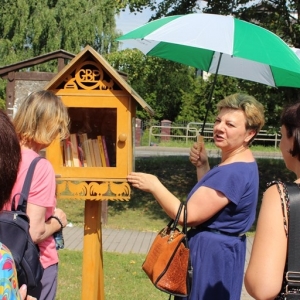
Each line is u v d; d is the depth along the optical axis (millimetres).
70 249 7328
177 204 3033
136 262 6582
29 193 2682
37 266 2340
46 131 2889
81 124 3533
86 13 25344
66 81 3492
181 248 2895
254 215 3146
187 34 3354
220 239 2979
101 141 3521
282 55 3363
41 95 2943
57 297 5109
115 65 18203
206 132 26734
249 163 3115
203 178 3080
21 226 2271
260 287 1896
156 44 4496
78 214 10281
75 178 3463
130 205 11328
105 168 3465
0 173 1807
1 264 1643
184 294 2891
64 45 24906
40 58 8211
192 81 30422
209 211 2953
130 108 3480
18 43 24672
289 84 4238
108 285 5594
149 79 16172
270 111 12391
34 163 2736
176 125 28688
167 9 12633
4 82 25141
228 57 4391
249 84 12039
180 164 15633
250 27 3451
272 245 1920
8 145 1837
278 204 1963
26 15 24547
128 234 8734
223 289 2957
